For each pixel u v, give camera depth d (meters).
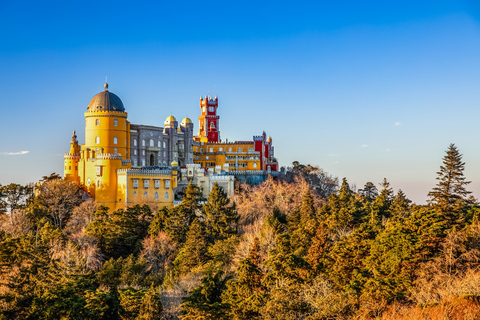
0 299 76.38
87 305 75.25
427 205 111.12
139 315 77.12
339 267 82.81
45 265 86.38
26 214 146.00
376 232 92.62
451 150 111.94
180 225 127.19
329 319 66.25
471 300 57.81
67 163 178.88
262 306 72.25
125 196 161.62
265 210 147.50
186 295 88.56
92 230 128.12
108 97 179.12
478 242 80.81
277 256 83.75
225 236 124.94
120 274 104.50
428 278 73.94
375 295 69.50
